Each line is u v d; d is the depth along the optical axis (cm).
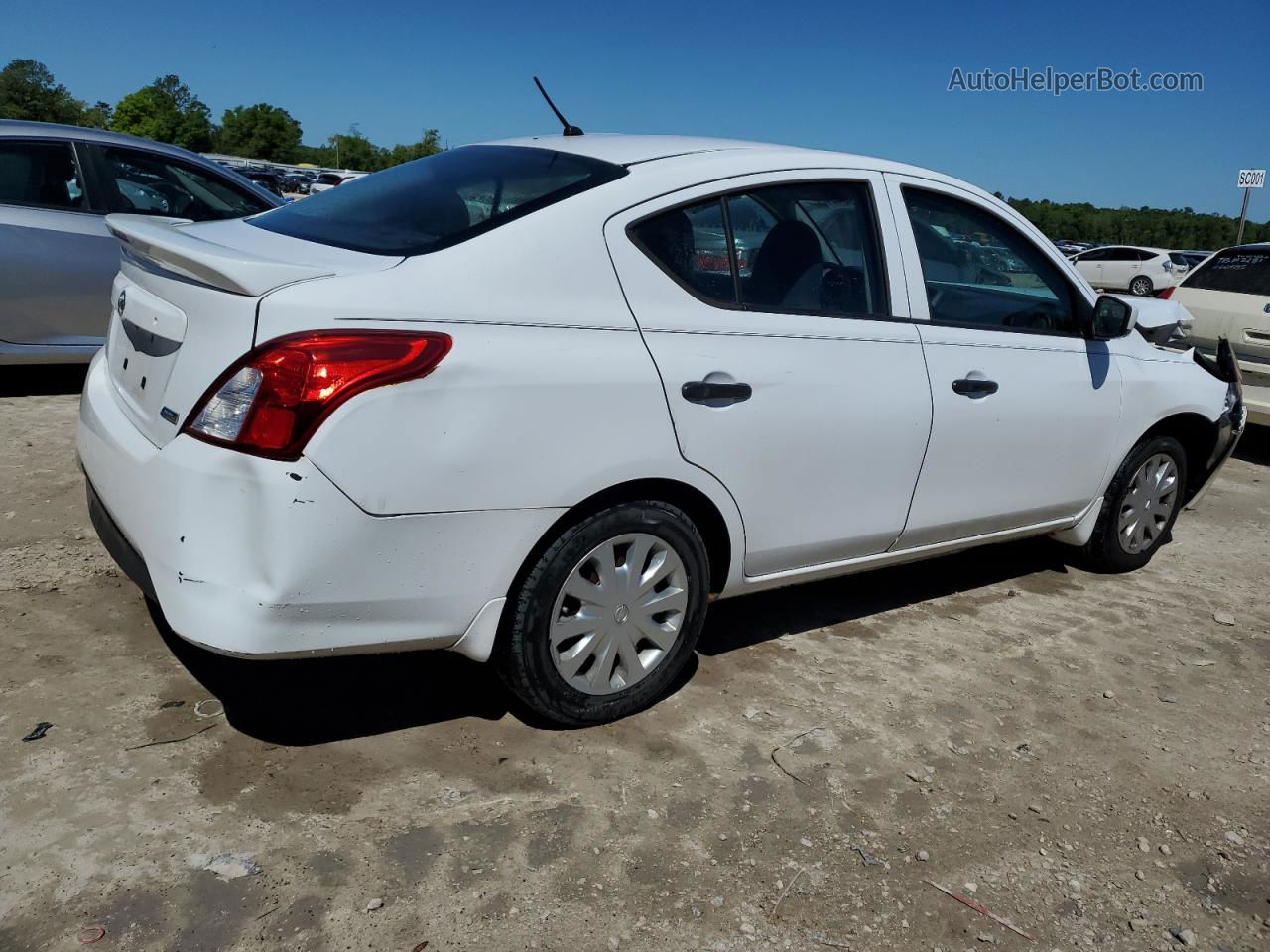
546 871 238
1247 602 463
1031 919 241
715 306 299
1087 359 414
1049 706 345
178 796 250
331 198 329
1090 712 343
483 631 265
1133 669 380
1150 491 470
